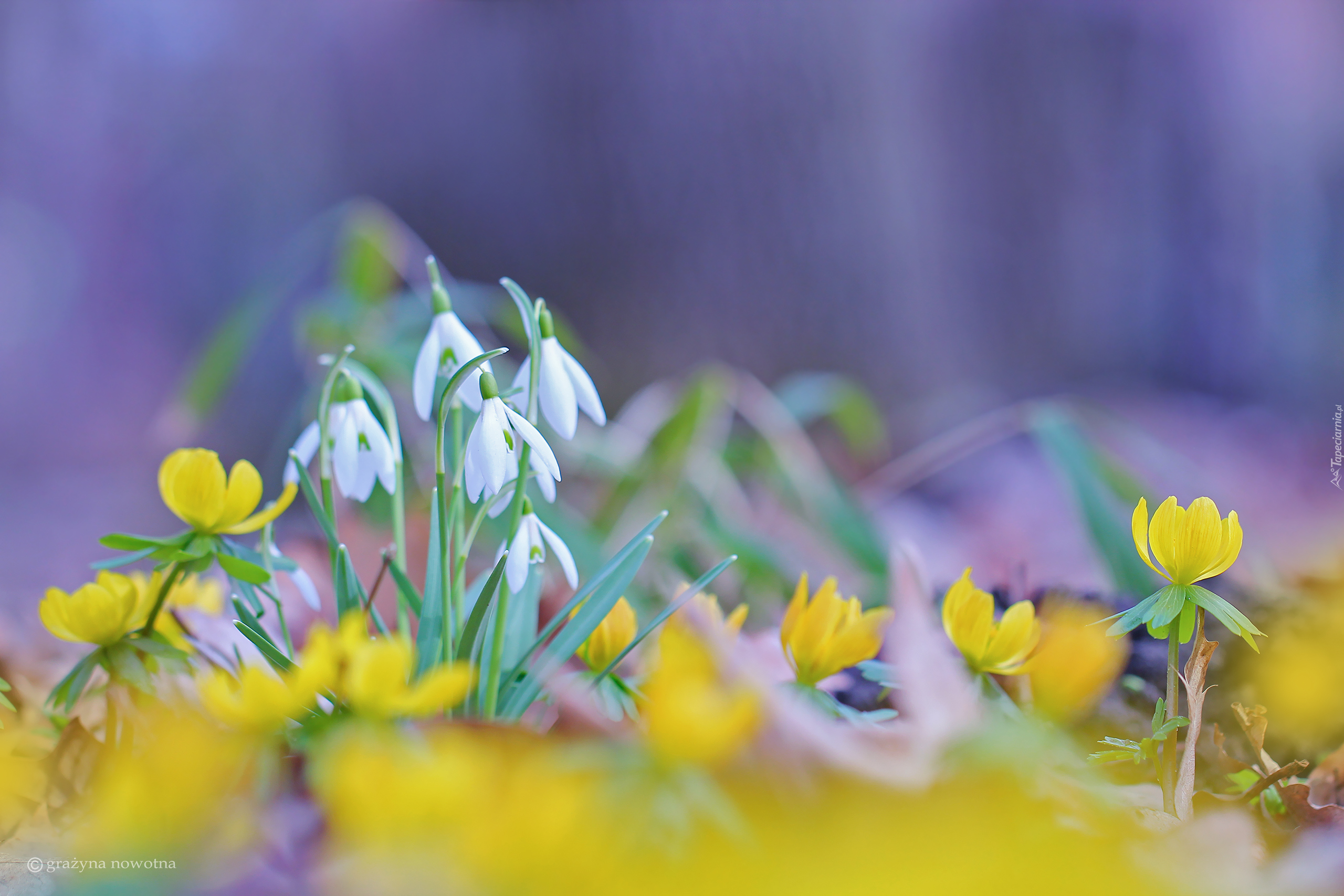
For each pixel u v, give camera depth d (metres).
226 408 5.55
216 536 0.95
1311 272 7.67
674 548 1.71
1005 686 0.97
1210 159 7.35
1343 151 7.75
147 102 7.09
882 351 4.70
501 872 0.88
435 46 5.44
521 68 4.84
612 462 1.91
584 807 0.88
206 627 0.97
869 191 4.62
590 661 0.96
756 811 0.89
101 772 0.94
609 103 4.50
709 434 1.99
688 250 4.46
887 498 2.11
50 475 5.83
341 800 0.88
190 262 7.33
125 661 0.94
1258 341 7.43
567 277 4.64
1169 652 0.94
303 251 2.05
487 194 5.11
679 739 0.88
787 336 4.49
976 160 6.60
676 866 0.88
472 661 0.95
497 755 0.90
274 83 6.66
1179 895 0.89
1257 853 0.90
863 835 0.89
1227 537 0.93
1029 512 3.29
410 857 0.88
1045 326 6.89
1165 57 7.11
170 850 0.89
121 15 6.95
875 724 0.94
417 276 2.49
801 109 4.43
